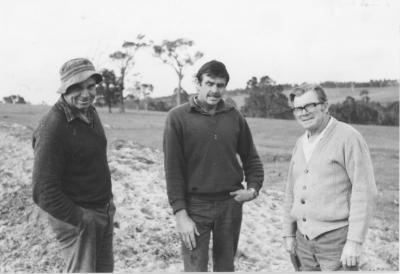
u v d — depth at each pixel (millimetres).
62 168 2984
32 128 10445
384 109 39156
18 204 5938
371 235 8047
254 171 3686
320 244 3107
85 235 3070
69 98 3010
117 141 10320
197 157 3332
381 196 12578
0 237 5297
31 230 5395
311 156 3158
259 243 6188
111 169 7742
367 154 3023
